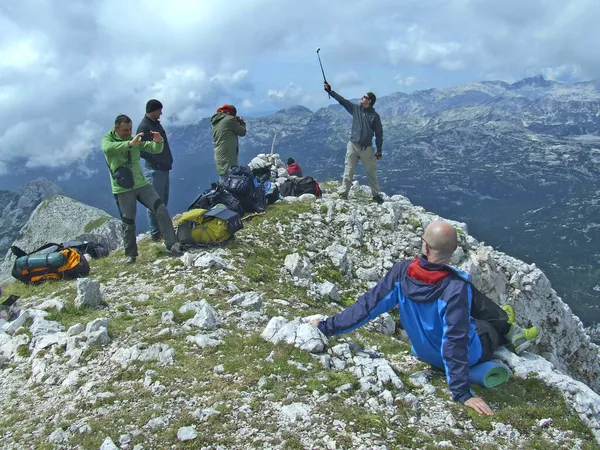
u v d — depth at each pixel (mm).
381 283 7156
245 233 15203
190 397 6383
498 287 16672
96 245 15797
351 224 17156
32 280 12594
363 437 5523
